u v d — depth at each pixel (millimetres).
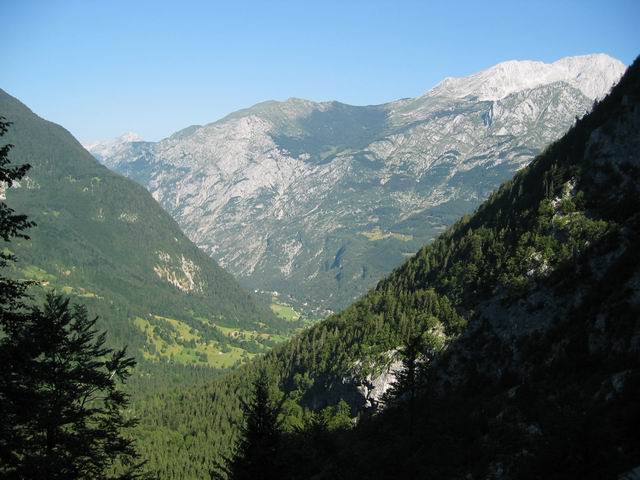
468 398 112812
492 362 125375
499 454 64188
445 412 98188
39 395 34875
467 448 71625
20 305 32469
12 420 33812
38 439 38531
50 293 45906
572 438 43875
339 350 190125
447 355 139625
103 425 44844
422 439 79125
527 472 46625
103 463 42781
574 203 142375
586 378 77750
